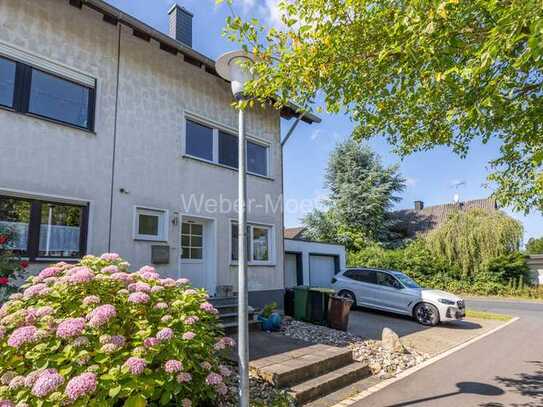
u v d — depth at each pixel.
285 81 3.96
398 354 7.77
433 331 11.03
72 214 7.31
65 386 2.92
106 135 7.91
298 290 10.79
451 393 5.63
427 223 32.19
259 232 11.42
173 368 3.14
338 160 31.83
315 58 3.77
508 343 9.56
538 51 2.32
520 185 6.36
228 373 3.94
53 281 3.92
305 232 30.67
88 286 3.74
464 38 3.23
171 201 9.01
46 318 3.28
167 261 8.66
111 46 8.23
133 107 8.48
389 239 31.20
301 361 6.05
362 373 6.48
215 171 10.27
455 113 3.56
